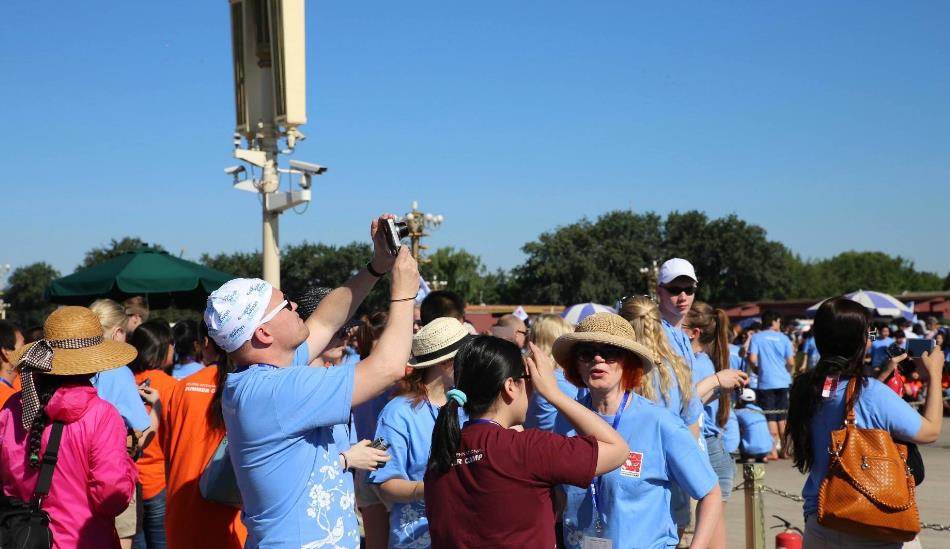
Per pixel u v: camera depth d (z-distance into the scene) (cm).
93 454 404
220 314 315
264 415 304
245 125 1248
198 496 430
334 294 359
